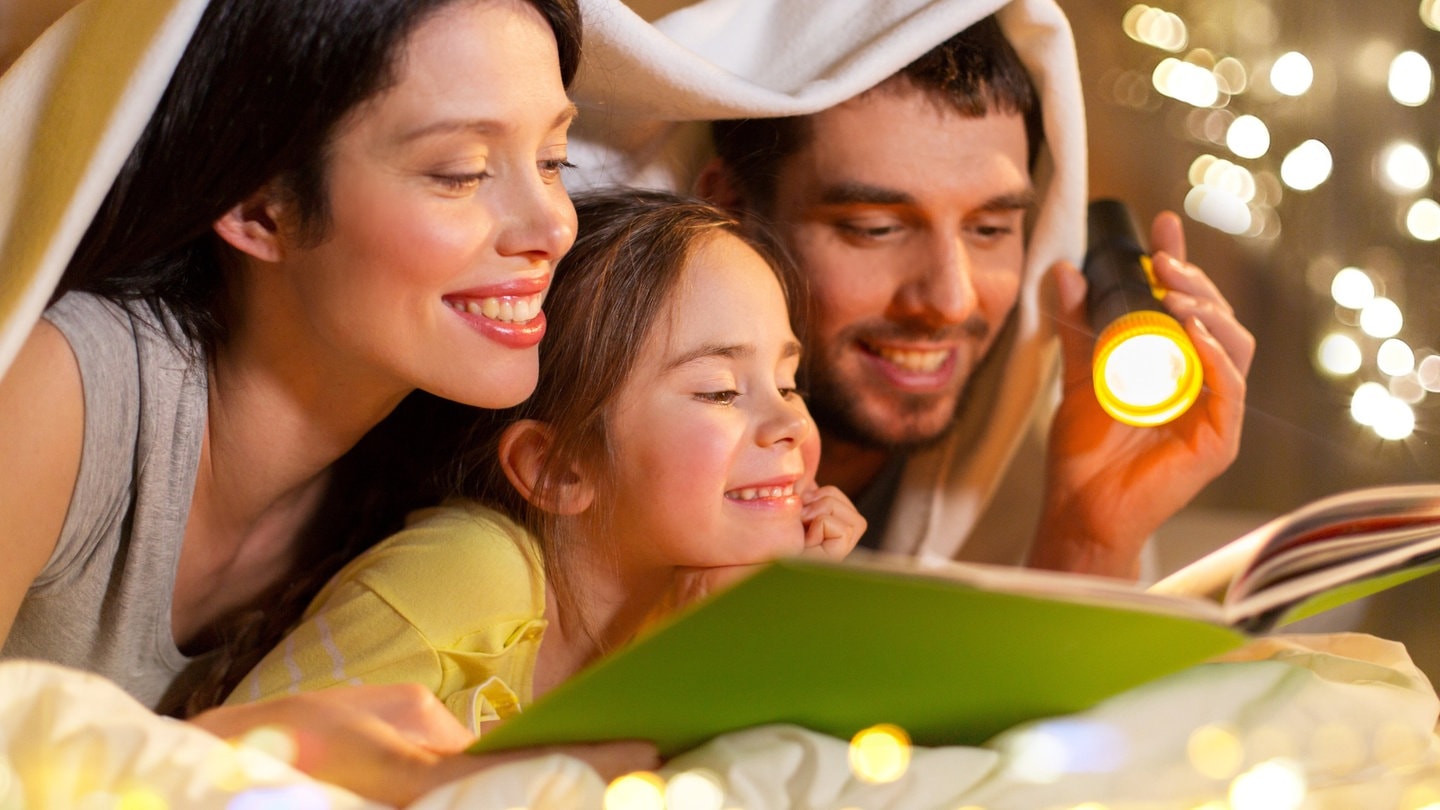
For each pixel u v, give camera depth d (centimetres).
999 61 109
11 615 77
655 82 98
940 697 61
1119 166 154
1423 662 126
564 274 90
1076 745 62
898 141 108
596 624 91
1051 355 122
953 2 104
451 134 72
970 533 129
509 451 90
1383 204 150
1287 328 152
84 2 79
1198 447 118
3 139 77
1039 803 59
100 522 81
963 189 109
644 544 89
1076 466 122
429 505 97
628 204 95
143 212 77
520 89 74
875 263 112
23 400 75
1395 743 66
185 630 94
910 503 124
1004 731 65
